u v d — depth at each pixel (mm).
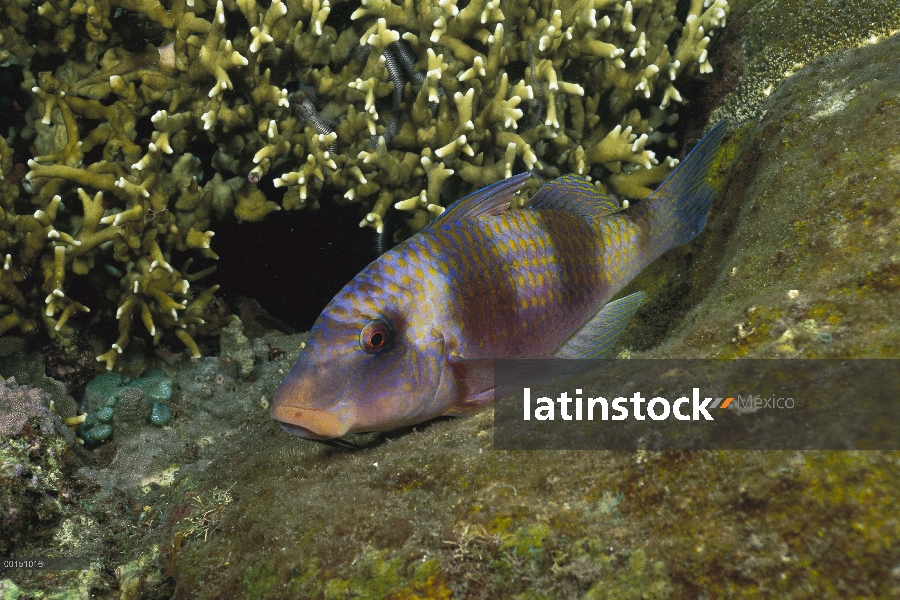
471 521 661
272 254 1036
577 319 772
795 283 706
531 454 678
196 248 911
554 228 758
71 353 915
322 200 947
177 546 746
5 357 868
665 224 797
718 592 615
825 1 876
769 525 619
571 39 890
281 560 687
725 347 684
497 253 741
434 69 857
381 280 717
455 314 729
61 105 861
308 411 709
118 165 877
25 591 742
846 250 702
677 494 636
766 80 907
